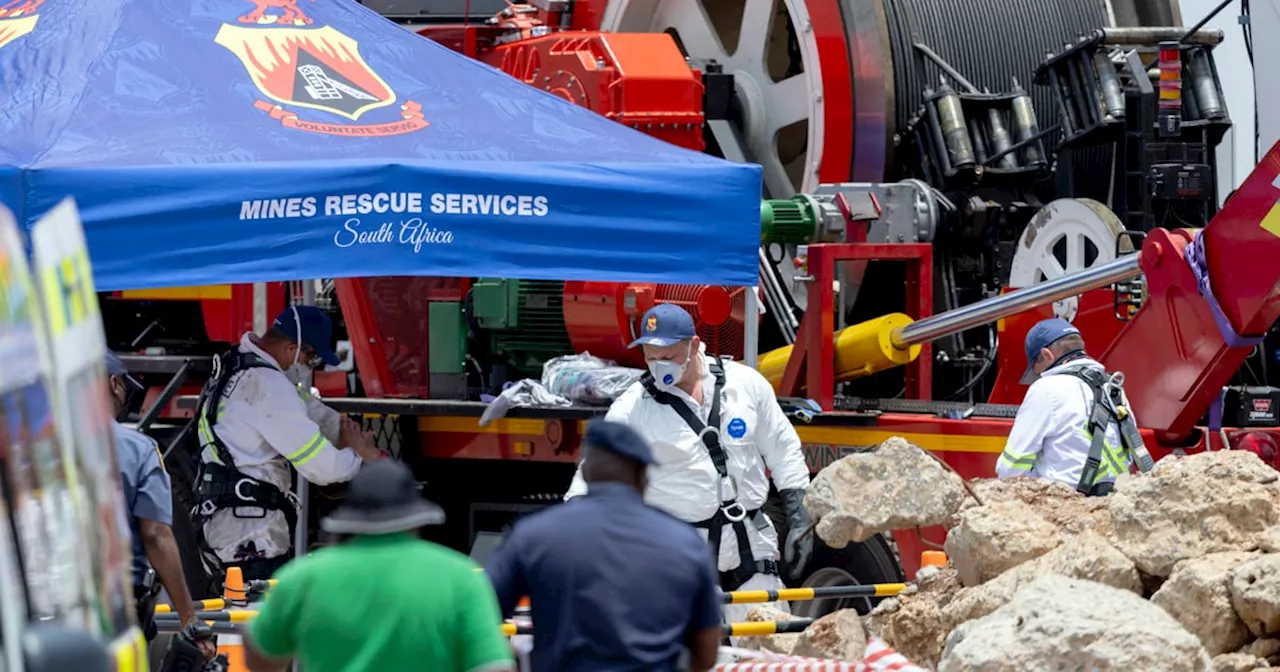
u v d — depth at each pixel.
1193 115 28.69
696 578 12.69
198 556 24.66
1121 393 20.86
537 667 12.55
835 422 25.34
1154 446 23.78
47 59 21.23
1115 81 28.78
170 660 16.58
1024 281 28.84
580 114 22.95
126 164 19.12
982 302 25.22
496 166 20.48
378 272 19.78
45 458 8.66
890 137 30.55
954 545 17.69
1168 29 29.05
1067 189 29.67
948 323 25.52
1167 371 23.58
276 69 21.83
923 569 18.14
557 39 30.36
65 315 8.98
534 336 27.66
